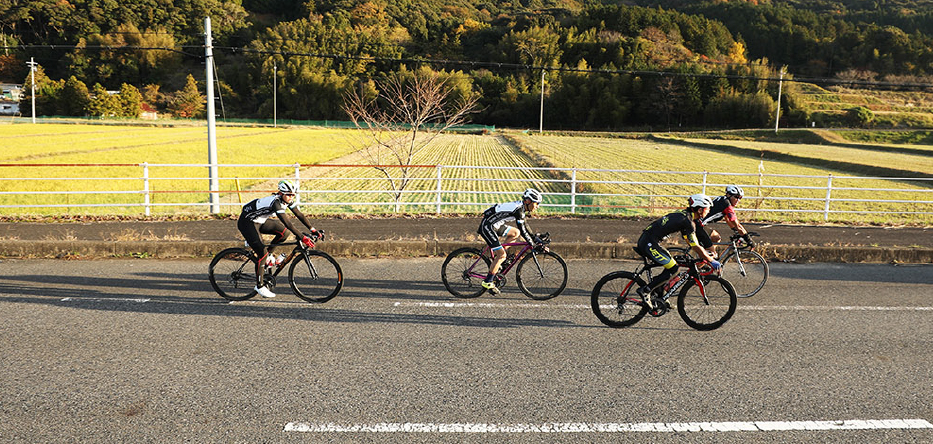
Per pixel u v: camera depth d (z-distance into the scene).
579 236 11.59
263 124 91.56
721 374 5.07
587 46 117.00
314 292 7.32
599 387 4.76
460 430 4.00
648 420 4.20
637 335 6.15
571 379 4.91
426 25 146.50
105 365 5.04
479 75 108.31
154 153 38.66
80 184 21.36
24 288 7.61
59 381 4.70
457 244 10.27
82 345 5.52
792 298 7.71
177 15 122.44
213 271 7.28
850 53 132.38
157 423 4.04
